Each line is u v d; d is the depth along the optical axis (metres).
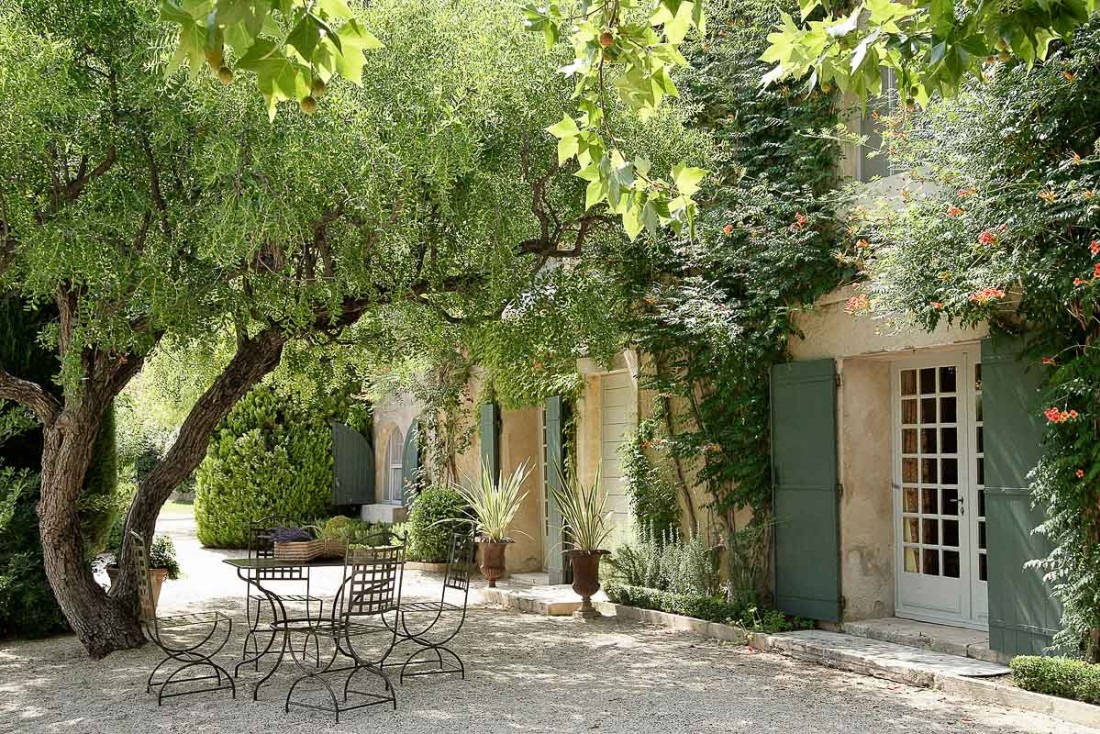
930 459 7.67
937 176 6.20
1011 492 6.39
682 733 5.23
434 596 10.54
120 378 7.59
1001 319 6.48
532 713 5.66
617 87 3.44
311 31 2.17
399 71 5.88
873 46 3.19
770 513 8.38
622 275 8.90
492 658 7.29
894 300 6.32
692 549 8.67
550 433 11.05
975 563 7.24
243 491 15.44
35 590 8.16
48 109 5.41
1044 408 6.07
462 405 13.37
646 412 9.54
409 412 15.02
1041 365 6.19
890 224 6.61
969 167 5.86
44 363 8.77
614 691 6.21
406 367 11.30
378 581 6.12
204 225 5.54
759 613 8.13
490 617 9.26
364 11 5.94
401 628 8.59
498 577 11.20
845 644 7.19
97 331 6.12
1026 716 5.55
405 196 5.80
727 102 8.78
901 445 7.94
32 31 5.51
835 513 7.73
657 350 8.85
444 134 5.64
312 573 12.62
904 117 6.54
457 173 5.98
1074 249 5.55
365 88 5.80
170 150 6.18
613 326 8.09
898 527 7.93
